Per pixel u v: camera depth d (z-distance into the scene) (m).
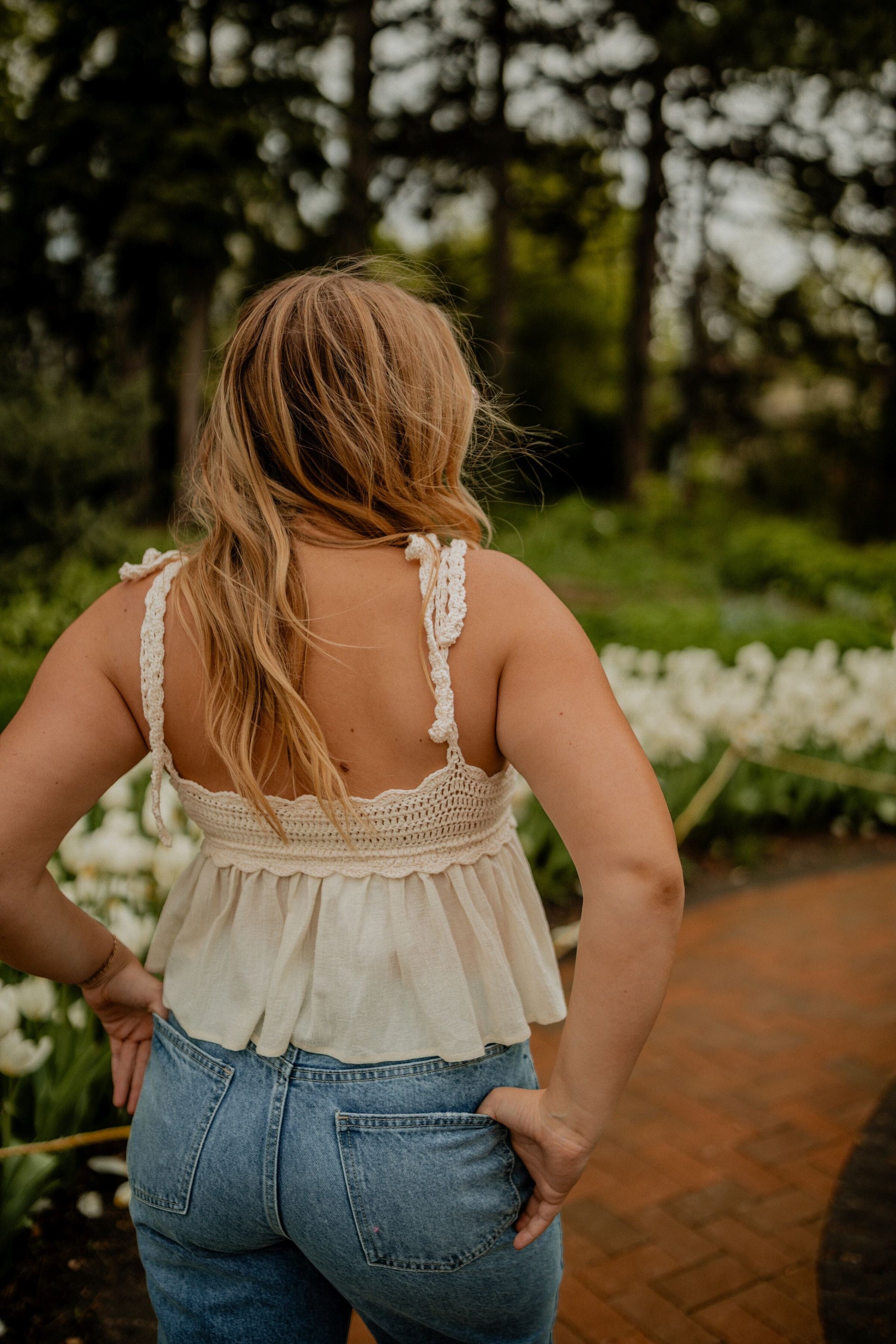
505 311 19.22
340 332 1.12
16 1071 1.99
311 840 1.11
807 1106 2.92
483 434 1.36
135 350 16.95
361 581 1.09
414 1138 1.06
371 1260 1.07
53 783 1.10
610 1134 2.79
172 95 13.94
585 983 1.01
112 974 1.29
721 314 21.67
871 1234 2.38
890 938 4.07
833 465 21.98
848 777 5.27
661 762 4.88
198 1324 1.18
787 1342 2.06
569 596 14.43
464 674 1.07
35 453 8.69
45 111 13.63
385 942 1.09
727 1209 2.48
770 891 4.57
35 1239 2.28
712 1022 3.39
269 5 14.81
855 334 20.91
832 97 16.36
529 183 20.53
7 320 13.77
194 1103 1.13
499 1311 1.12
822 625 8.97
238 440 1.13
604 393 33.06
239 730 1.08
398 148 17.48
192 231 13.92
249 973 1.13
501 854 1.19
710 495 21.64
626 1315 2.13
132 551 9.09
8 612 7.20
